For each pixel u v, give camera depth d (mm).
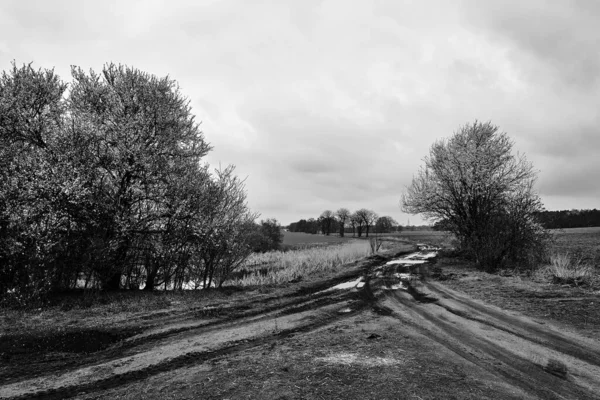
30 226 9508
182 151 13242
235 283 14266
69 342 6230
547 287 10406
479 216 18672
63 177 10000
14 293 9148
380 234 108062
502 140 21266
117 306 8922
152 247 11969
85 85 12188
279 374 4691
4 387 4449
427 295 10320
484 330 6684
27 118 10812
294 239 84125
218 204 12914
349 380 4465
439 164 22156
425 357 5270
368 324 7289
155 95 12648
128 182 11969
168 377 4691
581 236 36844
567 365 4984
